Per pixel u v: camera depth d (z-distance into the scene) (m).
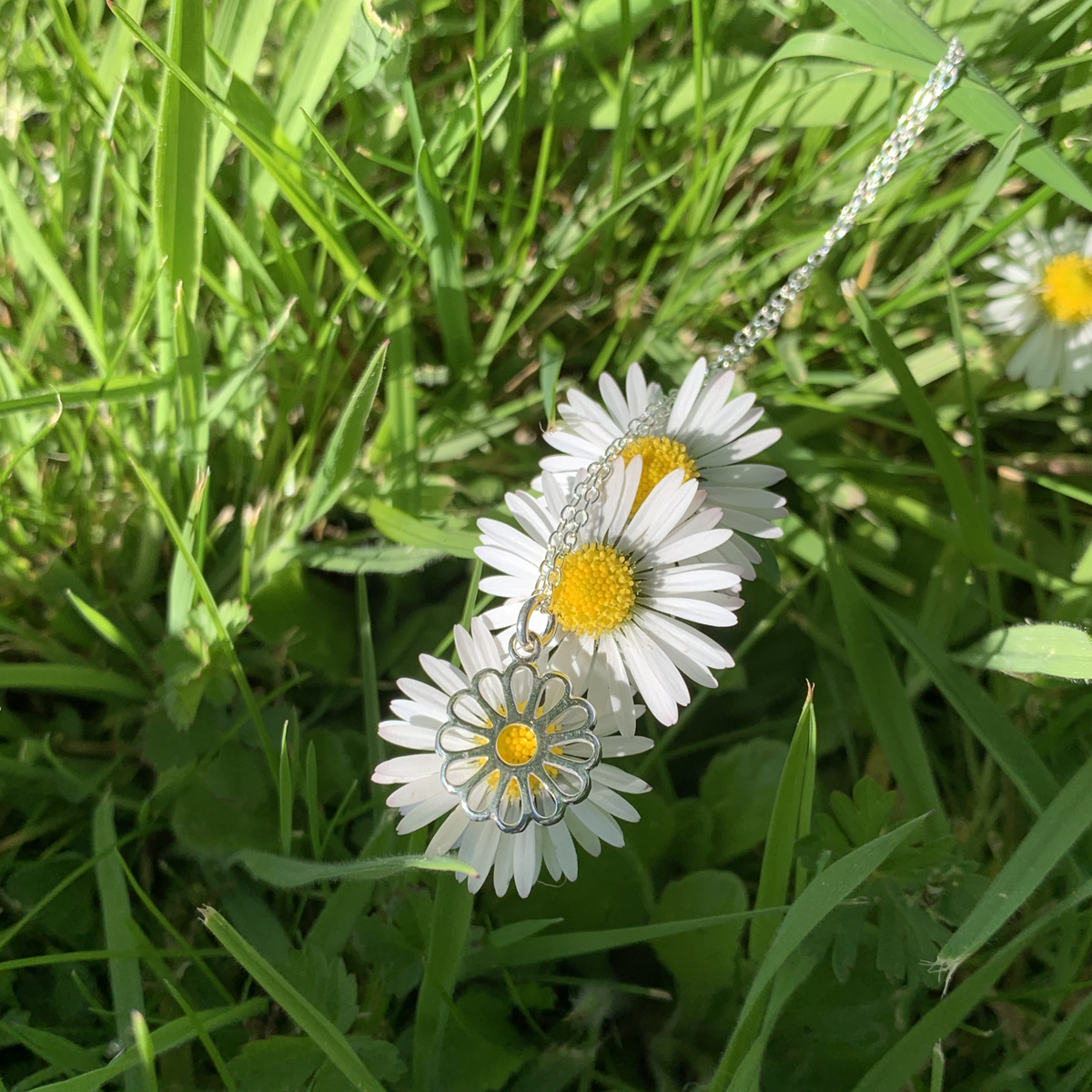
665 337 0.13
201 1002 0.10
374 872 0.09
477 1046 0.10
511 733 0.09
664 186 0.13
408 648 0.12
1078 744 0.12
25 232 0.10
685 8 0.12
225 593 0.12
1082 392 0.12
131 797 0.11
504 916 0.11
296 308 0.12
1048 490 0.13
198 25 0.09
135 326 0.10
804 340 0.13
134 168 0.11
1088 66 0.12
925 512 0.12
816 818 0.10
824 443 0.13
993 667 0.11
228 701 0.11
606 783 0.09
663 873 0.11
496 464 0.12
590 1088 0.11
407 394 0.12
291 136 0.11
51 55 0.11
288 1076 0.09
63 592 0.11
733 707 0.12
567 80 0.12
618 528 0.09
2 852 0.11
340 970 0.10
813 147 0.13
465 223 0.12
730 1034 0.10
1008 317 0.12
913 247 0.13
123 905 0.10
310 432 0.12
